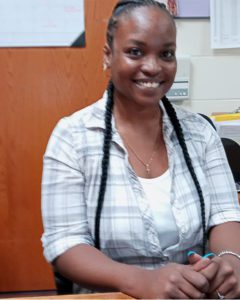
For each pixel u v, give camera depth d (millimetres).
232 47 1979
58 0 1846
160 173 946
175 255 921
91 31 1896
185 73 1973
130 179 914
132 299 726
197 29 1968
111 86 975
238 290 767
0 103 1931
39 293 2092
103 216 897
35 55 1898
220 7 1938
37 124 1967
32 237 2053
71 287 949
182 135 994
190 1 1924
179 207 921
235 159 1590
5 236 2043
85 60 1926
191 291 724
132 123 962
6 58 1888
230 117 1673
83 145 928
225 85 2033
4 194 2010
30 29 1862
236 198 1027
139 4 874
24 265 2076
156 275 757
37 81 1926
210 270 748
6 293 2082
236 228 965
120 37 870
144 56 865
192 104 2041
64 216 905
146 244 890
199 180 973
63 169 916
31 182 2010
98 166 917
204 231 964
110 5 1879
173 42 875
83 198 927
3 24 1847
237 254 876
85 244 882
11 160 1986
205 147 1025
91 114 964
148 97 889
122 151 931
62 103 1959
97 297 729
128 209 890
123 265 811
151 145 971
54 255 879
